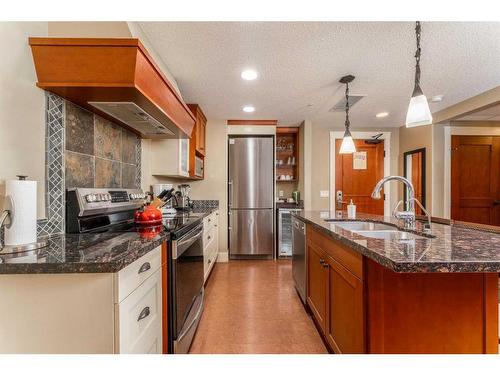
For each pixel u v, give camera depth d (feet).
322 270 5.98
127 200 6.60
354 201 14.92
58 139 4.70
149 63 4.64
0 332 2.98
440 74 7.80
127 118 6.17
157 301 4.34
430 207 12.35
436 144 12.35
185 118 7.48
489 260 2.88
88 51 4.21
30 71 4.19
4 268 2.88
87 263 2.93
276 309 7.75
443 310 3.68
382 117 12.87
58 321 2.99
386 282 3.67
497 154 12.79
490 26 5.41
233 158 13.34
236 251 13.29
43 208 4.42
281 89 9.02
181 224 5.98
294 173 15.40
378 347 3.69
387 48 6.32
